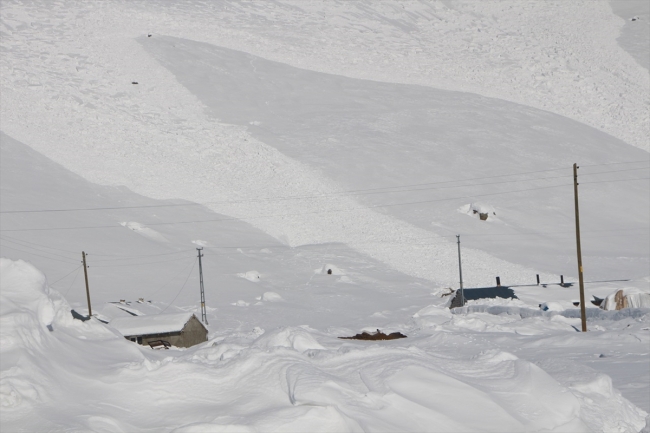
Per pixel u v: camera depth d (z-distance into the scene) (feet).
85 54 404.36
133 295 207.41
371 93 402.72
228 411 28.81
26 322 30.14
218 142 339.36
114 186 290.15
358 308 200.34
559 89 410.93
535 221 285.43
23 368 27.78
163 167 312.09
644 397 42.86
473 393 31.83
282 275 236.22
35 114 333.83
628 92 404.57
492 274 238.48
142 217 269.85
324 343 76.13
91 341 35.73
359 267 245.04
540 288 176.24
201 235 263.49
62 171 292.20
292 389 29.55
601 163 329.72
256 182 310.86
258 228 275.39
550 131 360.69
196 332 144.97
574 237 271.90
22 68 372.79
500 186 311.47
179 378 31.50
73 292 202.80
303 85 409.28
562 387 34.32
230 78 405.80
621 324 103.86
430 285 228.22
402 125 365.81
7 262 33.91
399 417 29.12
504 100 398.21
